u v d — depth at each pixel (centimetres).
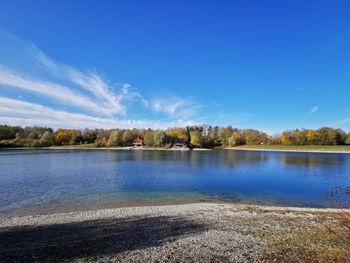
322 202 2177
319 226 1327
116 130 16975
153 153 10900
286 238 1136
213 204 1975
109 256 951
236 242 1090
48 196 2283
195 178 3525
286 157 8556
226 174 4009
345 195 2436
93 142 17075
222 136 17075
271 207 1916
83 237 1163
